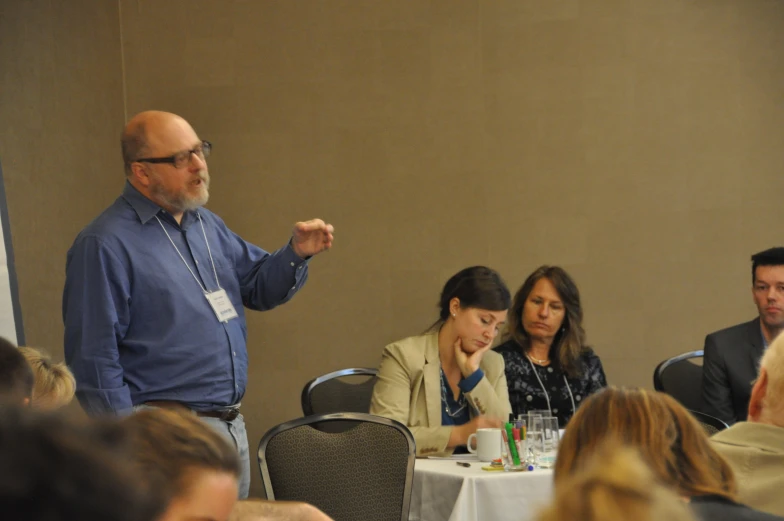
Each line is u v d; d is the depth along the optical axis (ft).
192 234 17.12
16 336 19.71
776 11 30.35
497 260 30.78
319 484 15.76
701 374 25.08
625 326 30.50
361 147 31.17
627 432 7.23
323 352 31.12
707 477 7.17
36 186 24.88
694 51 30.45
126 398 15.39
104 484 2.33
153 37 31.42
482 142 30.91
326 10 31.24
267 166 31.30
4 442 2.32
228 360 16.78
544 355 23.31
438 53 31.01
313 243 17.58
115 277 15.65
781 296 22.27
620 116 30.58
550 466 17.74
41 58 25.82
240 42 31.37
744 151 30.40
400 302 30.96
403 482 16.06
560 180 30.68
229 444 5.32
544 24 30.76
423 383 20.26
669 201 30.50
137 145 16.44
